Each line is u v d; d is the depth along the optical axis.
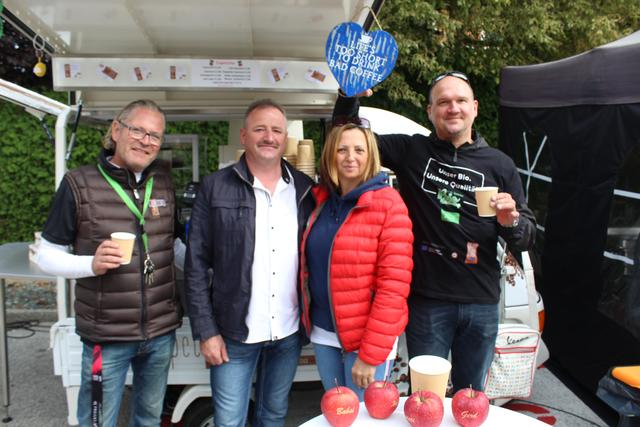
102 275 2.21
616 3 7.69
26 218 6.27
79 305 2.27
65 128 2.91
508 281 3.63
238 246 2.30
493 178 2.43
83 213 2.22
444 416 1.66
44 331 5.33
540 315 3.74
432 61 6.64
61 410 3.77
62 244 2.24
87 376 2.29
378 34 2.47
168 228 2.42
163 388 2.49
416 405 1.54
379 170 2.31
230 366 2.39
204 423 2.96
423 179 2.48
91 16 2.55
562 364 4.40
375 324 2.13
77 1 2.36
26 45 6.00
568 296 4.32
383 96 7.32
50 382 4.23
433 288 2.43
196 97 3.47
